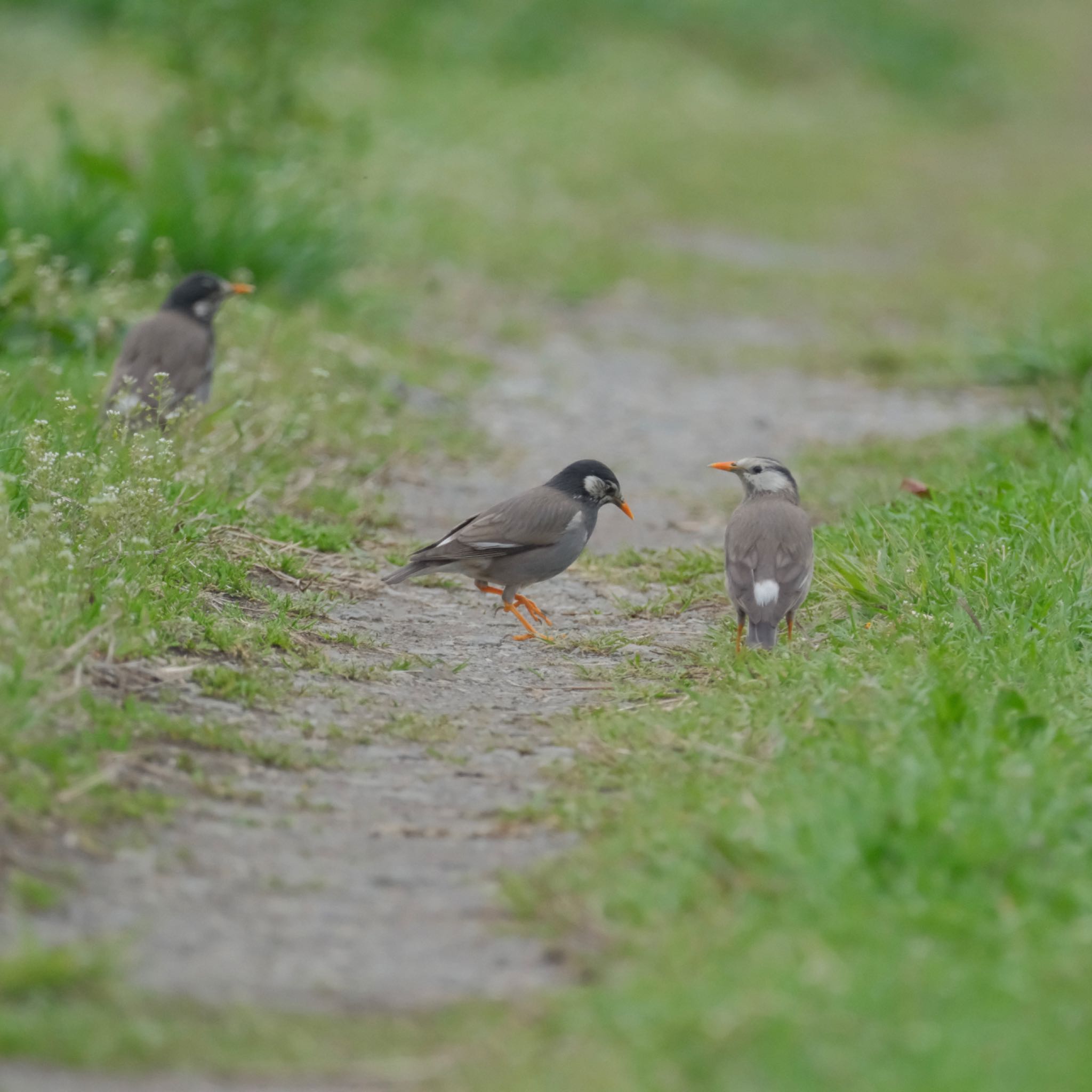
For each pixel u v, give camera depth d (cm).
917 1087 577
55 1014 627
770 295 2903
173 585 1132
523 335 2422
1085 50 7256
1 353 1667
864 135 5125
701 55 5641
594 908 730
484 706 1063
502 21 5109
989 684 1000
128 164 2270
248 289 1614
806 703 977
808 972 642
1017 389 2175
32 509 1045
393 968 694
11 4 4500
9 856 750
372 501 1556
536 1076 600
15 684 852
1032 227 3803
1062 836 769
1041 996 638
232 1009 650
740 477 1272
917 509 1383
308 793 888
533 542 1217
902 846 736
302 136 2659
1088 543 1250
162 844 797
